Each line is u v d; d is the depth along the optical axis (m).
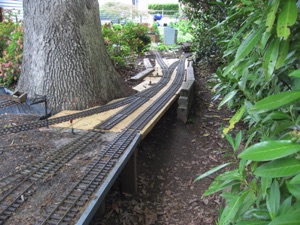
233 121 1.14
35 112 2.97
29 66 3.23
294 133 0.80
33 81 3.18
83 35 3.17
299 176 0.66
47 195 1.58
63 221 1.37
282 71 1.10
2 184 1.67
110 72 3.64
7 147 2.15
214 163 3.00
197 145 3.38
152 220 2.20
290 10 0.77
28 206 1.48
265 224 0.82
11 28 4.79
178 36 13.63
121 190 2.48
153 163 3.01
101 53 3.47
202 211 2.30
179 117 3.86
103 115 2.93
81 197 1.56
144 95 3.78
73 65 3.10
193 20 6.47
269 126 1.17
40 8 3.07
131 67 5.87
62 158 2.00
